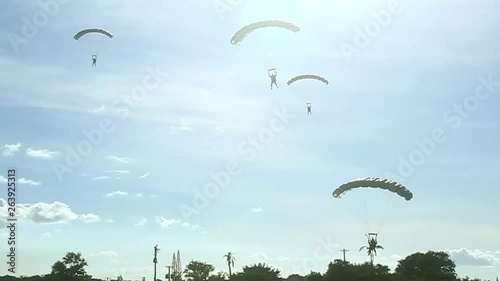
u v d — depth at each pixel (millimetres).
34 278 117438
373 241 75750
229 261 139875
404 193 68062
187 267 141375
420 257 118875
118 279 133750
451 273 119250
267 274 100688
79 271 119500
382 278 92438
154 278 121500
